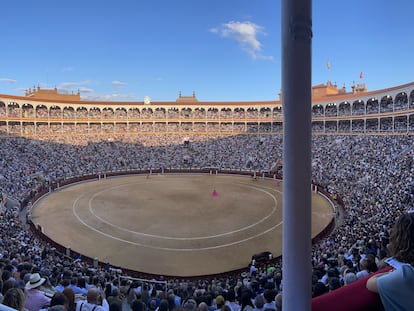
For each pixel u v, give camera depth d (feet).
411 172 122.21
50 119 238.48
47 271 45.55
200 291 44.60
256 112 275.39
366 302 9.79
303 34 8.13
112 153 236.84
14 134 216.54
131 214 120.47
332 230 98.78
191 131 276.62
